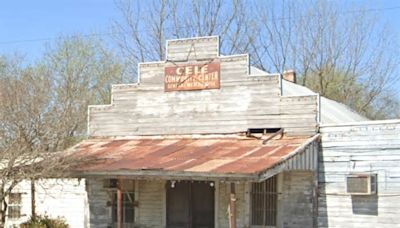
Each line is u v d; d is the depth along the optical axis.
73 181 23.50
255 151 18.47
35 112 19.06
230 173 16.06
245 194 20.50
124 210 22.75
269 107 20.45
